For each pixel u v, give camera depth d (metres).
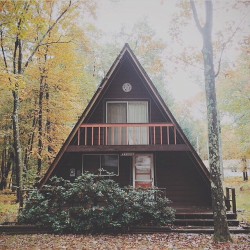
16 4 11.20
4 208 15.66
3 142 23.81
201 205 14.90
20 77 12.68
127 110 15.81
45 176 14.01
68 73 19.08
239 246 8.97
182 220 12.05
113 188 11.90
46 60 18.62
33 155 19.47
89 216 11.36
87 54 25.50
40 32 17.19
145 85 15.22
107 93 15.89
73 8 15.12
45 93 20.88
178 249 8.74
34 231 11.55
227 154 29.41
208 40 10.76
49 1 15.12
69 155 15.45
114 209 11.34
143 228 11.47
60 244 9.47
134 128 15.59
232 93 22.83
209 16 10.73
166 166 15.37
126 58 15.74
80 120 14.32
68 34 16.69
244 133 22.72
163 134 15.53
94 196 11.88
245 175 35.00
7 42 16.56
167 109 14.48
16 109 15.41
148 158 15.55
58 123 20.75
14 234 11.26
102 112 15.73
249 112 22.11
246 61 22.28
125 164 15.52
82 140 15.62
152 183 15.23
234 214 12.37
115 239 10.20
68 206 12.03
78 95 22.03
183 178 15.22
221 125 25.55
